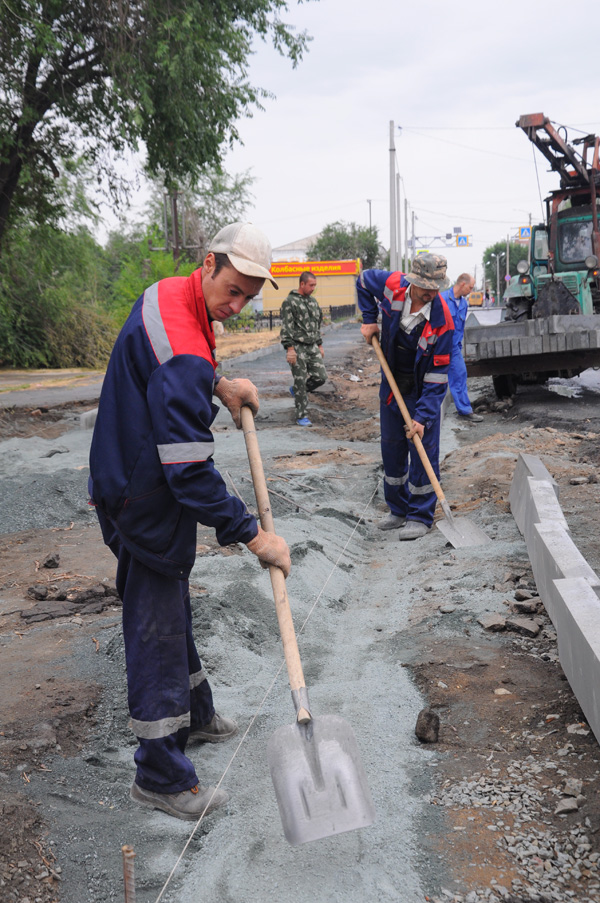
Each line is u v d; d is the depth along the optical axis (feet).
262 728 10.25
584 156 46.42
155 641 8.43
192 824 8.39
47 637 13.01
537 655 11.82
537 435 28.99
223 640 12.38
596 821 7.98
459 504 20.75
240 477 23.56
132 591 8.46
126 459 8.07
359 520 20.70
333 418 39.19
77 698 10.77
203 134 53.01
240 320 140.15
